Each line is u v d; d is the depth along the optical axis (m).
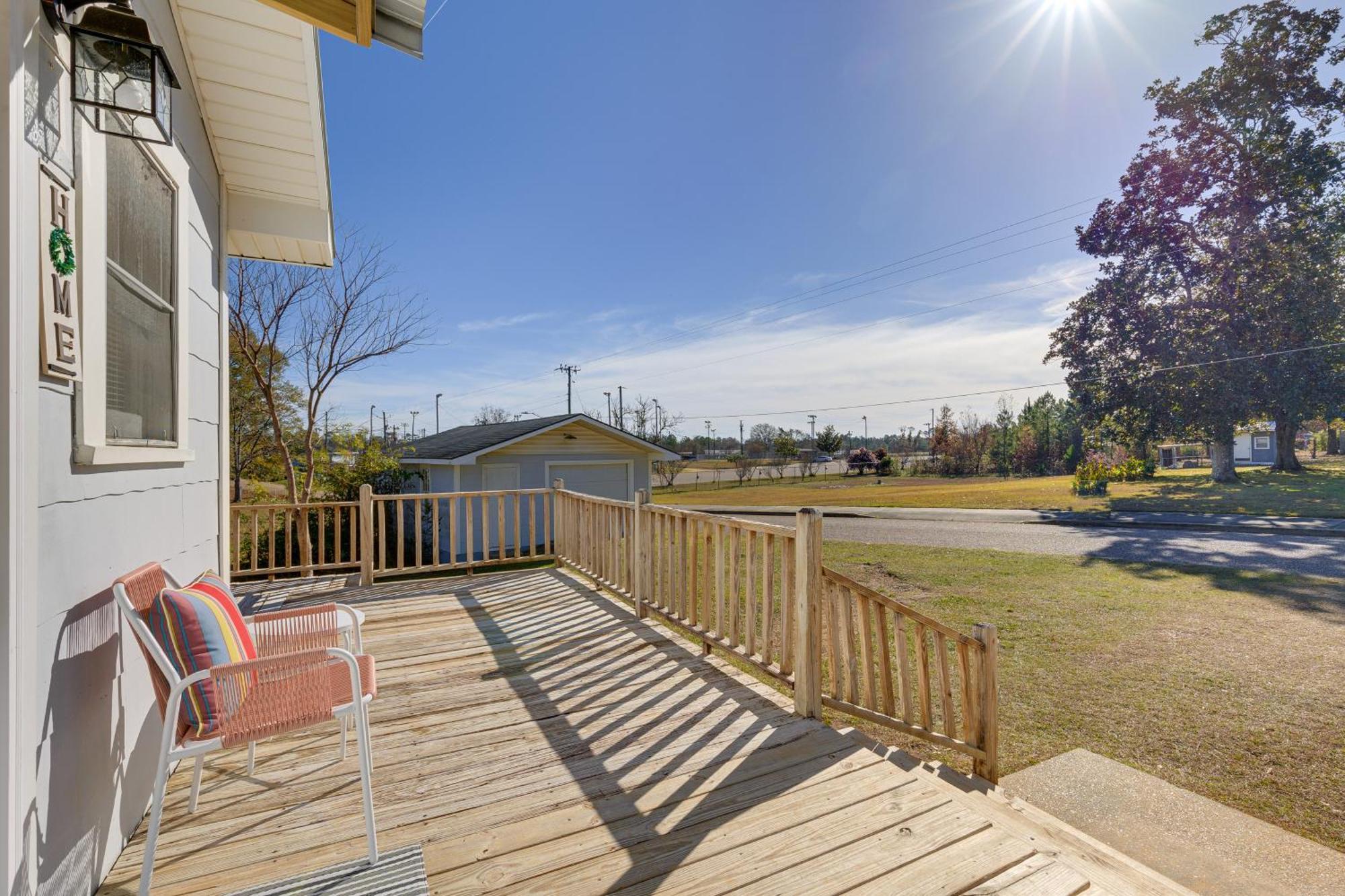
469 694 3.29
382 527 5.99
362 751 1.88
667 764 2.53
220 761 2.55
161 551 2.40
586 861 1.89
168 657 1.73
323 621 2.56
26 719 1.35
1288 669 4.51
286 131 3.53
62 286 1.55
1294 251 18.11
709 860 1.90
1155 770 3.07
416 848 1.95
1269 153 18.39
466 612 4.91
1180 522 12.93
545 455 13.38
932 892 1.74
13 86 1.35
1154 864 2.26
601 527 5.58
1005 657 4.82
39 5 1.48
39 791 1.42
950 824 2.09
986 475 33.66
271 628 2.45
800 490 27.83
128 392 2.13
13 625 1.31
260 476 11.52
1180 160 19.58
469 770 2.47
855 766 2.51
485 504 6.43
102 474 1.83
